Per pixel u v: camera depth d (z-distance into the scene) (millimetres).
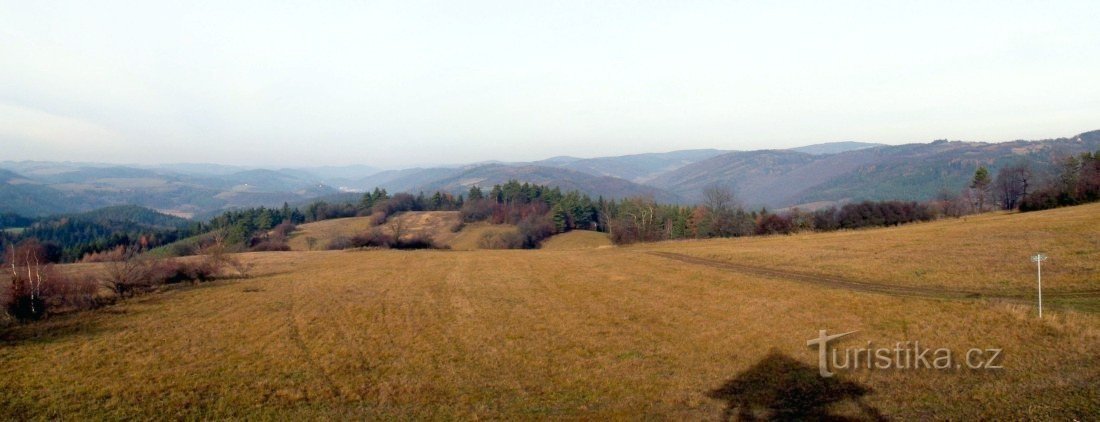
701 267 37594
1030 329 16672
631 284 32125
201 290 34094
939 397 12703
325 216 138125
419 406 14188
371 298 30453
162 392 15438
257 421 13445
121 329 23125
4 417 13758
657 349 18422
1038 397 12125
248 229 104188
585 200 122375
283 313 26359
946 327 17953
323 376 16734
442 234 111562
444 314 25609
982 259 28719
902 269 29031
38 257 28922
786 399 13484
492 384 15711
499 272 41812
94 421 13500
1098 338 15258
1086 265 24438
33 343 20734
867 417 12023
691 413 13070
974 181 91000
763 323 20516
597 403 14016
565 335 20922
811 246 42625
